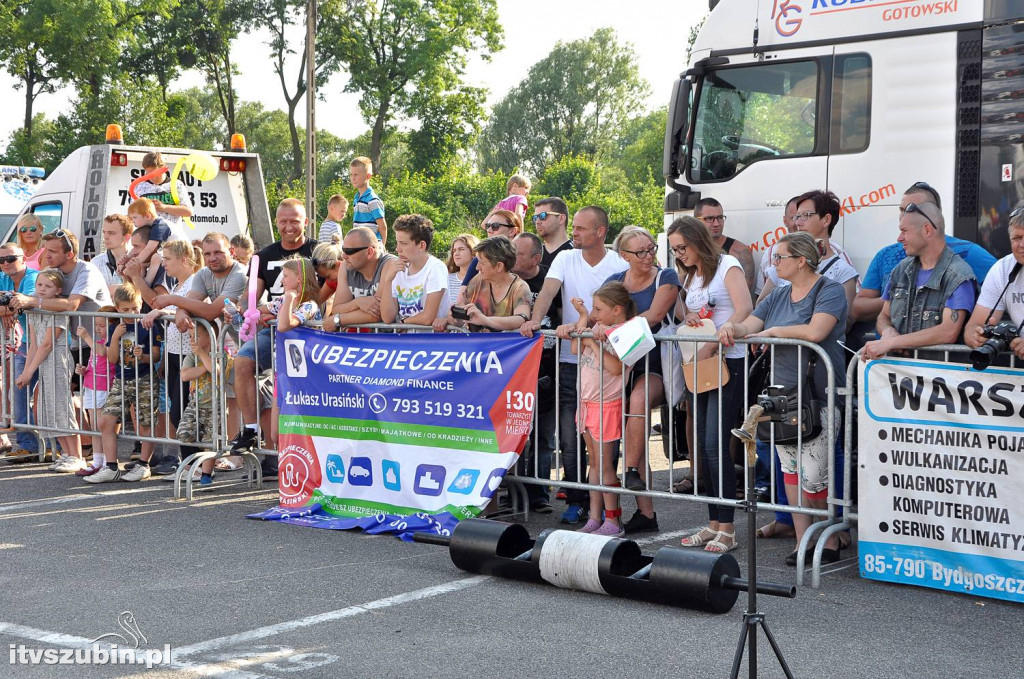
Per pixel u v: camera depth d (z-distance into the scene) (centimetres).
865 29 752
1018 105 685
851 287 674
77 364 862
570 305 664
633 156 7312
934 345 526
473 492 630
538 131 7694
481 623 459
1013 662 412
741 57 816
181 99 5091
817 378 549
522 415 623
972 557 501
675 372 600
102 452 815
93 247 1138
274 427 772
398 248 684
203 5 5353
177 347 800
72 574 539
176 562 565
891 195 739
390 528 636
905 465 519
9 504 718
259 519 677
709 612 475
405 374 659
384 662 408
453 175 4812
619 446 666
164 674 394
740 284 588
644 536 634
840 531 554
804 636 443
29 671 398
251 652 419
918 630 452
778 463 630
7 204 1470
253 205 1255
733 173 821
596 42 7669
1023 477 485
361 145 6919
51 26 4188
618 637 440
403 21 5356
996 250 694
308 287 729
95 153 1154
